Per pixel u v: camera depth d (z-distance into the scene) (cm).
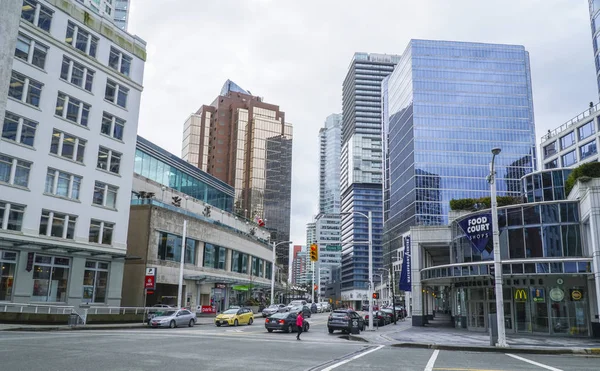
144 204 5022
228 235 6700
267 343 2336
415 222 12988
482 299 3819
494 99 13850
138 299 4759
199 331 3172
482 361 1742
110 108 4412
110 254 4238
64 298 3856
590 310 3209
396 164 15275
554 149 9138
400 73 15388
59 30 3972
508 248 3450
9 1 2198
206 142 16175
